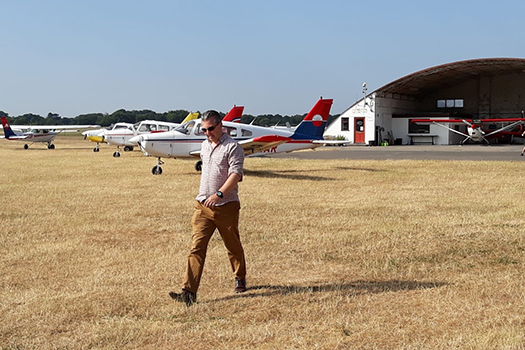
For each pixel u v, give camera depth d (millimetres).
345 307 3910
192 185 12375
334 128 42000
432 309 3820
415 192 10805
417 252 5641
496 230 6672
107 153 28234
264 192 10977
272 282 4652
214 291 4398
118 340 3350
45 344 3301
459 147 34469
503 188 11203
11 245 6195
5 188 11844
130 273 4926
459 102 47156
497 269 4922
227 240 4238
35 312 3879
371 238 6391
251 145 15359
